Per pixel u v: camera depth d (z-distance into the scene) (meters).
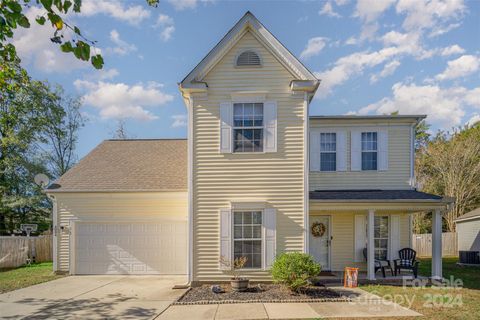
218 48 11.11
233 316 7.65
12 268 15.71
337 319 7.36
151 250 13.58
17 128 25.67
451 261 18.70
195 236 10.88
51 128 28.38
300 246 10.79
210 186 10.98
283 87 11.19
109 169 15.18
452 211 25.28
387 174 14.23
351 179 14.23
